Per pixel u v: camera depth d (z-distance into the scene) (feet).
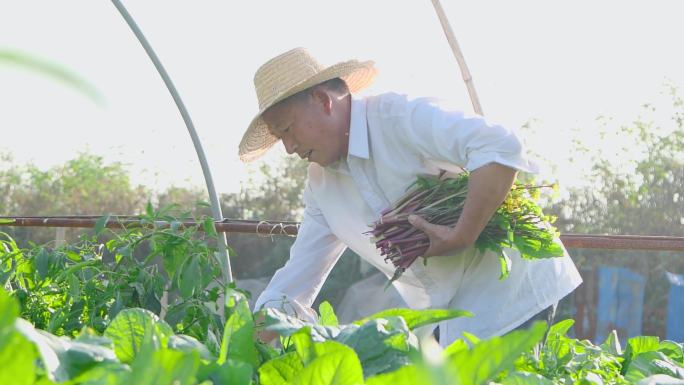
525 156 7.75
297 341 2.83
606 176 37.17
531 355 4.53
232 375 2.68
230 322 3.10
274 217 37.06
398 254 8.13
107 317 6.88
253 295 31.32
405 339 3.15
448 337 8.41
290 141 8.69
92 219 10.76
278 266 33.12
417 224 7.95
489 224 8.04
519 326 8.39
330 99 8.43
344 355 2.54
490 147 7.61
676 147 37.09
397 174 8.30
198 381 2.67
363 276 30.12
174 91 9.63
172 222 7.57
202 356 3.09
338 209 8.99
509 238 7.86
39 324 7.24
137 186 39.17
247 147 9.71
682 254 32.22
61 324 6.68
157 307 7.07
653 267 32.55
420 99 8.21
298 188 37.19
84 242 8.10
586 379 3.89
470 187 7.71
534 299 8.43
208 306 6.55
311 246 9.39
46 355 2.52
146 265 8.20
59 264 7.39
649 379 3.46
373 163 8.46
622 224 36.55
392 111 8.23
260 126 9.65
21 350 1.90
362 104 8.44
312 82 8.32
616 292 30.42
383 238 8.18
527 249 8.00
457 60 9.55
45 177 39.34
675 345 5.20
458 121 7.80
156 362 2.16
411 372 2.37
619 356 5.36
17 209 39.29
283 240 33.17
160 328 3.18
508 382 3.35
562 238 8.81
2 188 39.01
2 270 7.62
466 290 8.50
